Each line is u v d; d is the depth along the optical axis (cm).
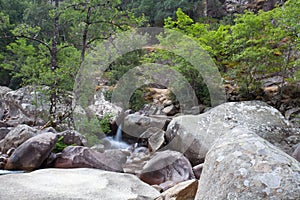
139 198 176
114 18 523
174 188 162
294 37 530
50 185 189
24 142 328
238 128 143
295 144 346
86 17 517
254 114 390
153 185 250
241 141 123
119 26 509
